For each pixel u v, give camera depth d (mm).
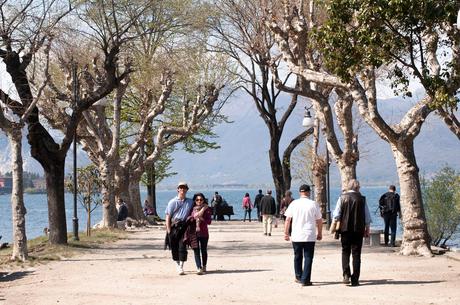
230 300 20094
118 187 61594
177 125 77000
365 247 37969
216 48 67562
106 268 29078
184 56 65250
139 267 29297
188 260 32031
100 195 52531
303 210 23125
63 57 50688
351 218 22594
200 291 21969
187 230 26281
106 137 61469
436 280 23953
